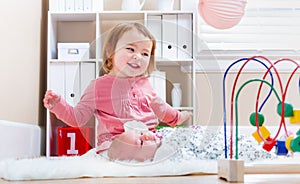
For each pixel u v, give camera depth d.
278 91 3.13
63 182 1.26
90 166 1.49
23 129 2.39
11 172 1.37
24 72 2.52
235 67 3.16
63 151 2.78
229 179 1.21
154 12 2.93
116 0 3.32
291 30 3.28
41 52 3.06
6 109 2.10
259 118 1.69
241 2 2.83
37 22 2.92
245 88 3.14
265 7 3.26
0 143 1.93
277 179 1.30
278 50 3.22
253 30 3.27
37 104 2.89
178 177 1.39
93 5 3.01
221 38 3.23
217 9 2.83
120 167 1.49
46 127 3.07
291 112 1.39
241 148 2.21
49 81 2.91
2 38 2.04
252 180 1.27
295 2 3.26
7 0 2.15
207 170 1.47
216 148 2.11
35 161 1.72
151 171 1.43
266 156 2.22
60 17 3.07
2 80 2.03
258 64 3.16
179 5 3.31
